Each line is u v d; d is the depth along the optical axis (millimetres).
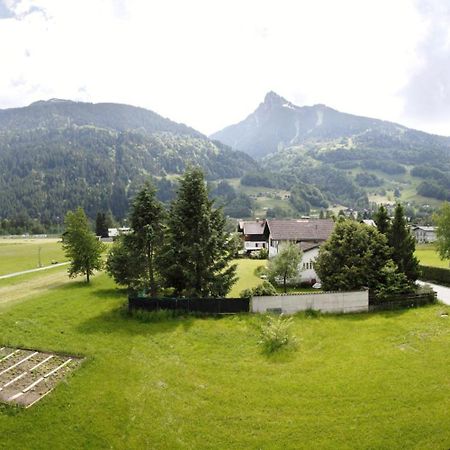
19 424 21312
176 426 21844
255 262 77188
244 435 21234
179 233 39906
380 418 22188
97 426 21562
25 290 47781
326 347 31656
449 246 63750
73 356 28672
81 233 52562
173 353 30188
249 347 31672
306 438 20922
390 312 39844
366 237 44094
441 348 30375
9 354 28656
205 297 39469
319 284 53156
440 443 20172
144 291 43969
